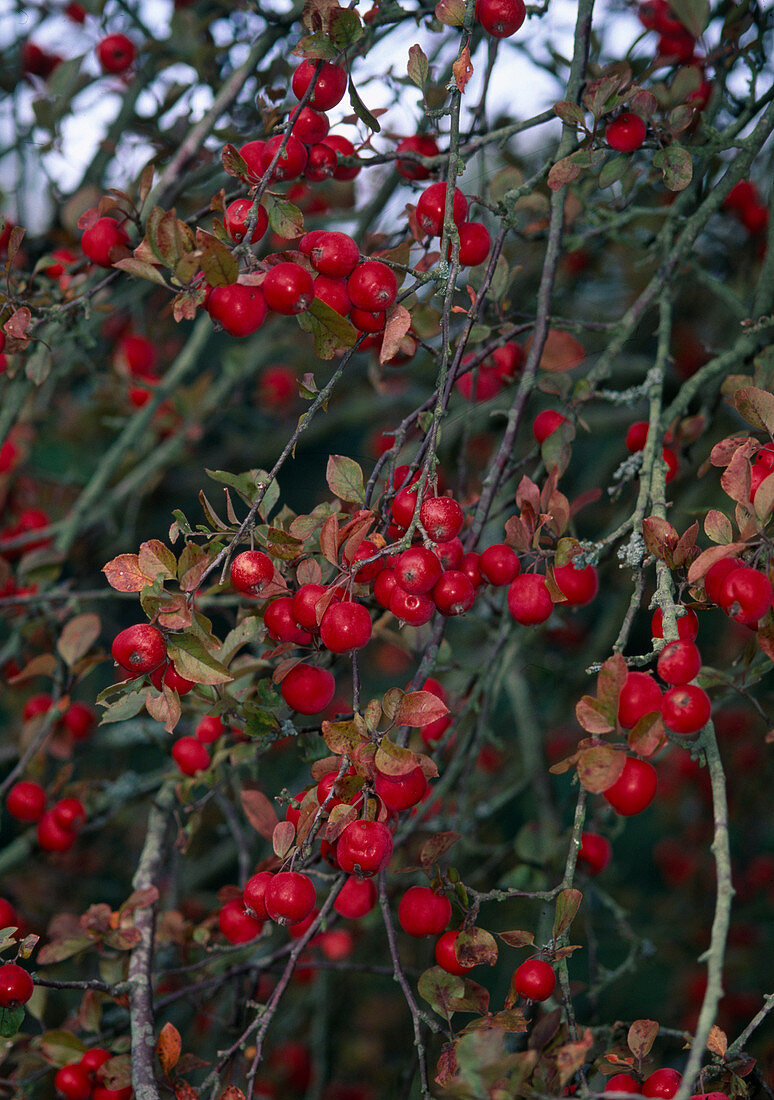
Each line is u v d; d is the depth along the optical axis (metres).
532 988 1.32
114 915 1.53
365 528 1.32
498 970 2.30
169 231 1.33
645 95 1.40
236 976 1.62
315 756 1.43
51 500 2.44
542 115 1.46
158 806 1.66
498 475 1.43
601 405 2.30
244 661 1.51
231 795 1.83
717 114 1.60
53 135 1.78
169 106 1.84
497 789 2.30
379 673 2.83
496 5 1.40
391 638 1.54
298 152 1.40
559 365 1.57
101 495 2.15
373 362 1.51
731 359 1.55
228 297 1.34
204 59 1.77
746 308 1.65
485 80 1.59
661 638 1.30
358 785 1.31
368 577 1.35
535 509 1.40
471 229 1.41
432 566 1.30
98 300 1.63
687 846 2.52
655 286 1.53
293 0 1.65
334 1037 2.33
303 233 1.35
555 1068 1.29
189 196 1.73
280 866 1.37
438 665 1.55
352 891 1.40
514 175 1.61
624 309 2.29
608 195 1.79
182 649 1.30
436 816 1.80
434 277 1.35
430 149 1.52
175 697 1.31
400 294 1.36
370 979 2.28
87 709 1.79
